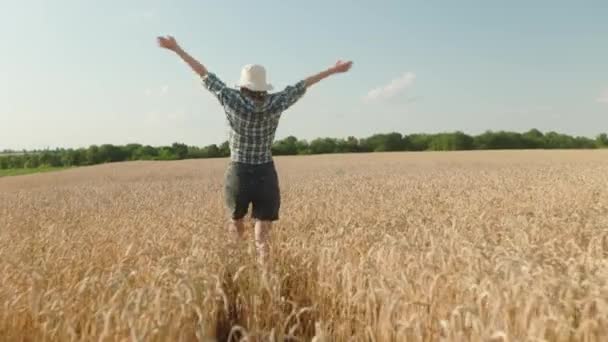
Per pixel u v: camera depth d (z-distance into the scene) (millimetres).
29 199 15586
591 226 5836
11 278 4016
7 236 6398
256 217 5203
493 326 2545
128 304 2859
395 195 11852
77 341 3191
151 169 42875
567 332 2607
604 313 2633
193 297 3215
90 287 3523
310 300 4348
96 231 6777
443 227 6129
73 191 19875
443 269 3725
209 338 2982
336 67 4953
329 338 3416
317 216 8148
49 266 4484
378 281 3525
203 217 7898
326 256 4480
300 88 4891
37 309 3291
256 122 4805
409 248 4441
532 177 19297
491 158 47469
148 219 7754
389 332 3150
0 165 92938
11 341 3521
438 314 3238
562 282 3059
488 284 3150
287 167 38594
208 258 4406
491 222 6684
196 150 87188
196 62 4762
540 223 6426
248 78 4742
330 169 33375
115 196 15773
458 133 89875
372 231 5676
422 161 44250
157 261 4496
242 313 3885
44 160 92000
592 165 31188
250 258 4344
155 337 2795
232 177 5059
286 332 3787
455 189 13680
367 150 88938
